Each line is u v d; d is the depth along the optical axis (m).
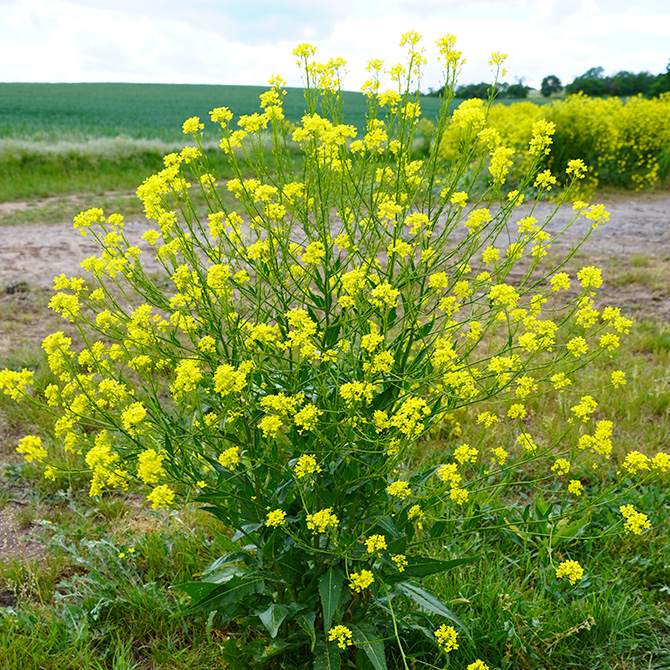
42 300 6.14
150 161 15.97
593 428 3.70
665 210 11.07
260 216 2.00
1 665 2.18
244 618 2.28
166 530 2.88
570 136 13.19
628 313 5.79
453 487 1.91
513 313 2.00
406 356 2.04
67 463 3.34
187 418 2.20
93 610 2.40
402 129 2.01
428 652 2.22
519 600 2.43
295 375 1.85
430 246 2.06
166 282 6.12
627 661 2.27
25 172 13.86
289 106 42.78
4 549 2.91
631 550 2.79
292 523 2.05
